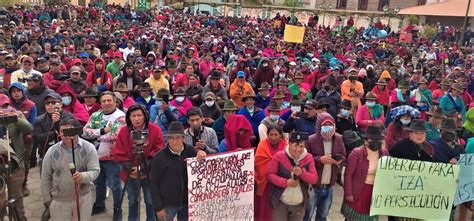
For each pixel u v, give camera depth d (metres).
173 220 5.46
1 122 4.77
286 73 12.20
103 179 6.10
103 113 6.00
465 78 12.20
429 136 6.70
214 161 4.88
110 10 35.44
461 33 28.17
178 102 7.36
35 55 11.03
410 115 6.36
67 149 4.81
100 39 16.52
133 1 46.69
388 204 5.23
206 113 7.52
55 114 6.14
